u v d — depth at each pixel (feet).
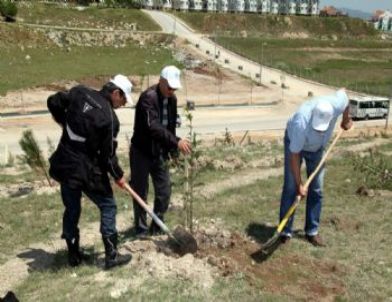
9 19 225.76
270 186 36.04
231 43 268.21
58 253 23.04
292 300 18.44
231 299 18.12
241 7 395.14
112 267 20.56
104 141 19.21
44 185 37.93
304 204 29.76
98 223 27.20
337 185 35.70
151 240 22.41
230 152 57.26
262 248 21.39
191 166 23.26
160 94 21.66
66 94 19.52
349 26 368.89
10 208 30.63
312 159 23.15
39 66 164.55
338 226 26.30
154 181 23.15
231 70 193.57
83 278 20.03
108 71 163.32
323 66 241.14
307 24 357.00
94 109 18.98
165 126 22.41
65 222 20.59
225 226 25.96
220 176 39.47
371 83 193.57
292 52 272.10
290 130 22.03
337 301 18.78
